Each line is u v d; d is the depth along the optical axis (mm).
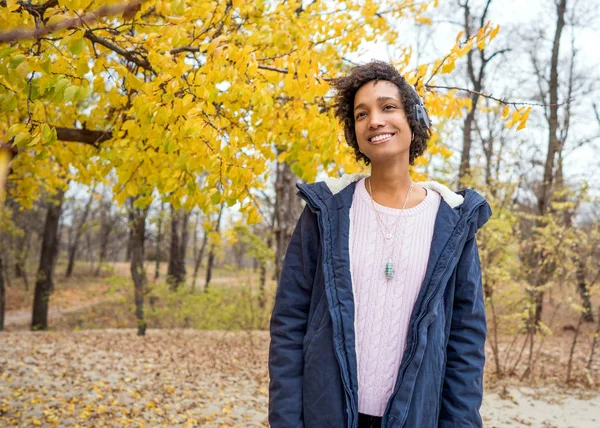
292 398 1231
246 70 2219
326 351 1194
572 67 15336
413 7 3836
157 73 2568
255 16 2803
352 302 1211
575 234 6586
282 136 2771
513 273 6742
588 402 5500
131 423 4477
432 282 1201
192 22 2744
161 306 12766
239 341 9773
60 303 19969
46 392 5371
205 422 4715
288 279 1335
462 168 8539
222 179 2369
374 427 1189
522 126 2236
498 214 6551
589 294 6469
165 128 2326
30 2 2252
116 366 7102
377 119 1282
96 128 3852
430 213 1286
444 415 1210
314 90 2281
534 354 8375
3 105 1937
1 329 13523
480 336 1242
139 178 3047
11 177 4199
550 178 11289
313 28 3307
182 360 7887
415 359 1147
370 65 1348
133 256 10945
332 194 1341
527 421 4840
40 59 1857
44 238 13633
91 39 2330
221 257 10836
